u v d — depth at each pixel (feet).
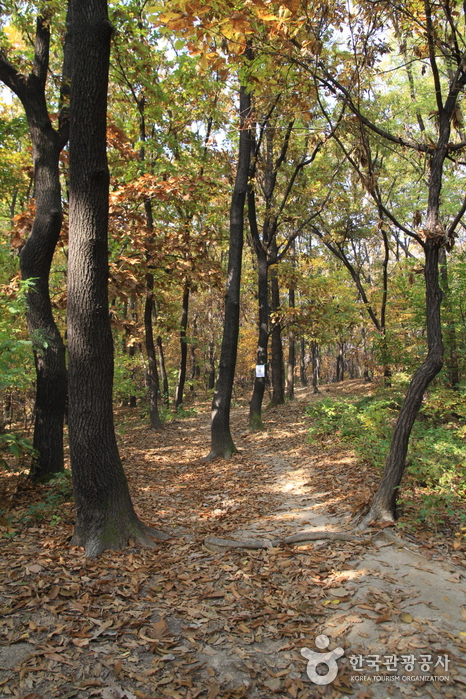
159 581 12.87
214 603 11.69
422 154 18.39
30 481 21.89
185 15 11.62
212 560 14.64
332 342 58.65
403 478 20.15
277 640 10.06
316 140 26.63
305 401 60.18
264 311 46.26
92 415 15.11
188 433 47.03
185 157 46.91
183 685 8.55
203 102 44.73
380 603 11.18
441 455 20.65
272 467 29.99
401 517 16.53
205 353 114.01
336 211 51.08
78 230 15.23
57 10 23.31
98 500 15.07
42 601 10.96
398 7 16.07
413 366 39.17
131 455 35.88
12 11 25.48
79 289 15.17
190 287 45.42
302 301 74.23
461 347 35.17
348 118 18.35
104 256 15.58
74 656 9.20
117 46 33.96
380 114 44.27
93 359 15.20
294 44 16.28
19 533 15.81
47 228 23.04
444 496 16.37
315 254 73.41
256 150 41.45
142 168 40.81
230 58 14.33
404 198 52.54
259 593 12.24
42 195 23.26
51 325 23.20
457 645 9.50
